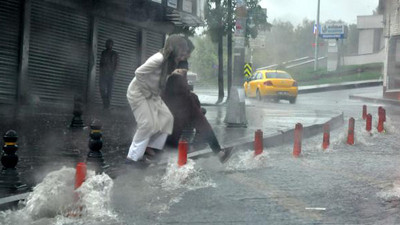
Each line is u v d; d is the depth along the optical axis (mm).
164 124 8281
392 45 34312
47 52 18109
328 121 16969
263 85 31750
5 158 6668
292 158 10648
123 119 15945
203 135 8812
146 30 22844
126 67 22031
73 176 6285
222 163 9016
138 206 6547
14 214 5980
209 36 28328
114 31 21125
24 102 17266
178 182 7773
